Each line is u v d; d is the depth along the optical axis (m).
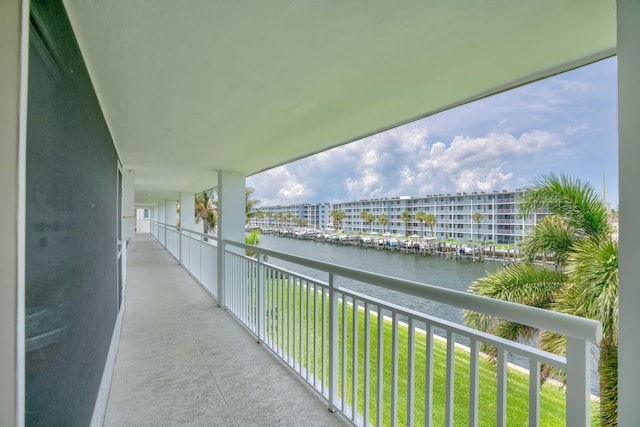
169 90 1.90
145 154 3.76
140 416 2.00
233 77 1.75
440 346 3.91
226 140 3.12
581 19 1.25
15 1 0.66
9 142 0.65
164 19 1.22
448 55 1.54
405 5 1.16
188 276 6.62
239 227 4.91
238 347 3.04
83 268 1.42
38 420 0.81
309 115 2.39
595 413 2.79
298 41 1.40
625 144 0.82
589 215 3.19
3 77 0.65
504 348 1.07
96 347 1.78
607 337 2.78
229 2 1.13
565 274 3.22
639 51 0.81
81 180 1.39
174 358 2.81
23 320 0.69
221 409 2.07
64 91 1.09
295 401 2.16
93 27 1.25
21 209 0.67
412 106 2.22
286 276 2.68
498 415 1.09
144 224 23.56
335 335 2.02
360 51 1.49
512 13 1.21
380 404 1.66
